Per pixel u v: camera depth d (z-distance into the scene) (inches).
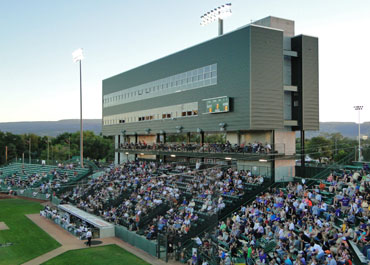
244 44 1419.8
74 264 1077.1
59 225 1610.5
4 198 2383.1
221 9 1708.9
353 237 869.2
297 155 1501.0
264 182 1397.6
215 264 966.4
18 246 1285.7
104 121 2942.9
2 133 5329.7
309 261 792.3
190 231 1165.7
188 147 1823.3
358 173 1221.1
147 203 1531.7
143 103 2313.0
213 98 1598.2
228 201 1326.3
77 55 2728.8
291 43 1582.2
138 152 2342.5
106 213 1593.3
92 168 2723.9
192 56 1782.7
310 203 1066.1
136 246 1269.7
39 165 3149.6
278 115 1450.5
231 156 1525.6
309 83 1545.3
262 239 1008.9
